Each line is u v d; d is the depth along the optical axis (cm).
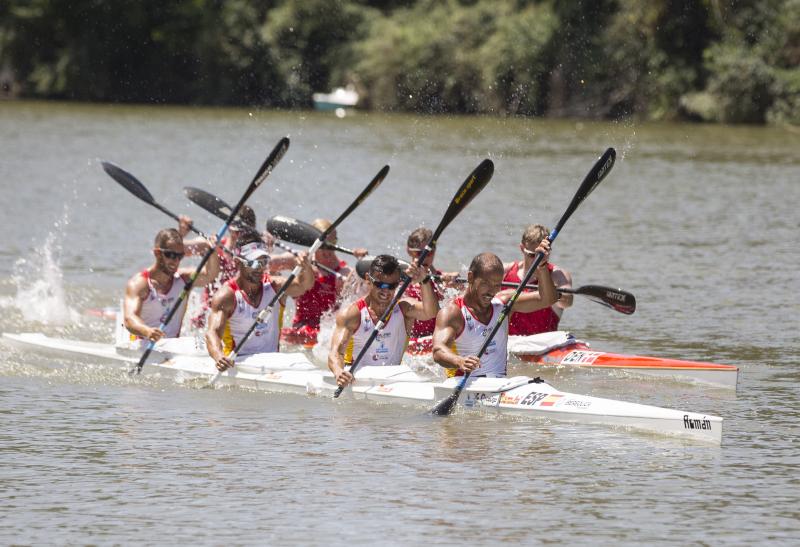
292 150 13250
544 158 12656
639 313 5138
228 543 2398
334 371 3678
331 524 2508
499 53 19350
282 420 3397
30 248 6812
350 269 4881
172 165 11450
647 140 15212
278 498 2675
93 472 2859
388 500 2662
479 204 9025
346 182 10331
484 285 3522
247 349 3991
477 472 2880
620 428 3300
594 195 9638
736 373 3834
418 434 3241
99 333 4809
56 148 12950
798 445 3134
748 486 2775
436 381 3969
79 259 6488
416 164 11938
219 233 4325
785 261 6506
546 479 2823
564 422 3384
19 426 3291
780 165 12069
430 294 3756
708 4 18200
